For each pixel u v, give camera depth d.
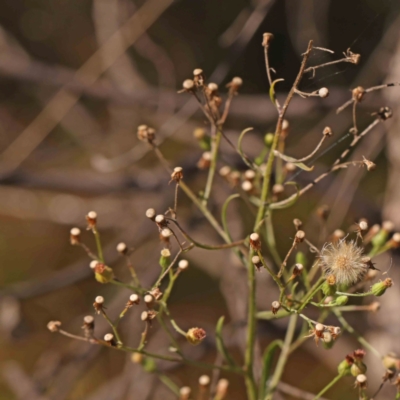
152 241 5.91
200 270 7.00
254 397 2.41
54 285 4.38
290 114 5.18
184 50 8.09
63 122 6.87
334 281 1.81
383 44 4.94
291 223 6.62
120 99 5.51
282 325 4.32
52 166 7.23
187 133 5.99
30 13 8.65
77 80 5.55
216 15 8.23
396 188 4.60
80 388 6.10
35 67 5.61
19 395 4.39
